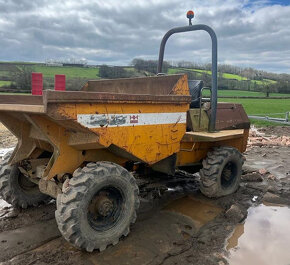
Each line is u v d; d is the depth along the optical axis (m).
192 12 5.20
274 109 23.80
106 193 3.58
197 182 5.93
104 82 5.34
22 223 4.07
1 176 4.33
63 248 3.48
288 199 5.20
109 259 3.29
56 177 3.80
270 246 3.67
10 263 3.18
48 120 3.36
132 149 3.64
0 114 3.83
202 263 3.28
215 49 4.91
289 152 9.06
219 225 4.16
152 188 4.96
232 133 4.93
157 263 3.24
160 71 5.80
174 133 4.18
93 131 3.21
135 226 4.07
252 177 6.14
